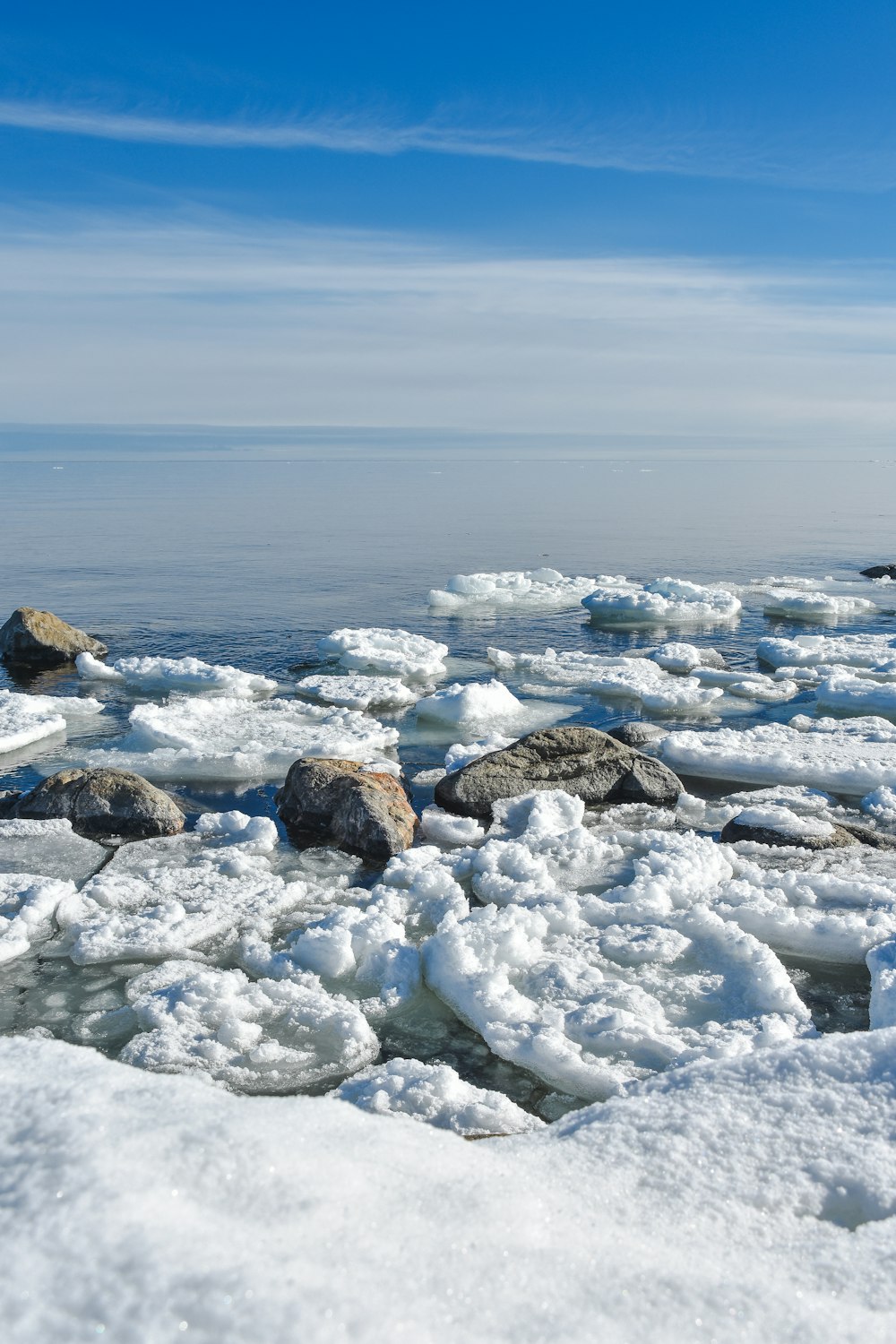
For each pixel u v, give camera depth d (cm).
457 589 2912
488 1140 420
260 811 1233
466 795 1216
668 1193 382
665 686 1805
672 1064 663
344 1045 700
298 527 5062
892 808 1212
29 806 1157
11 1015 748
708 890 934
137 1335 261
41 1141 334
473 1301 294
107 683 1928
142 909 918
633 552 4075
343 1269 295
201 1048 686
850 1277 340
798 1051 482
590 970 786
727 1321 303
